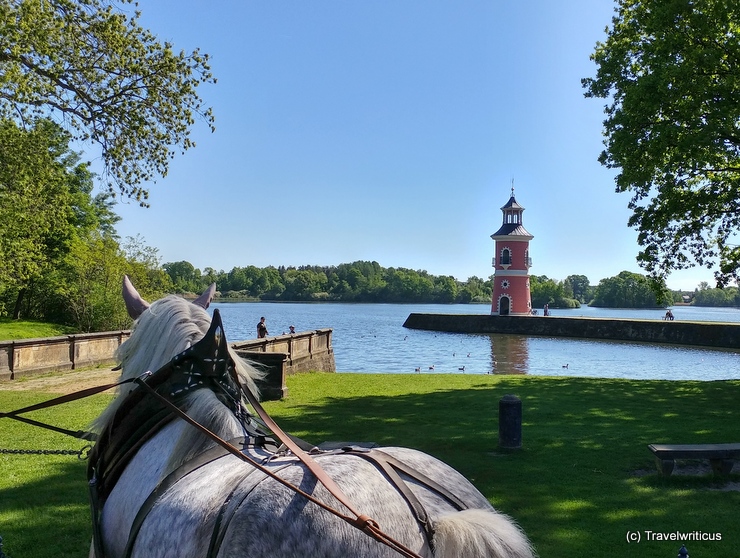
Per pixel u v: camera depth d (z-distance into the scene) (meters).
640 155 18.97
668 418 12.53
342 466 2.21
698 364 39.53
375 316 114.12
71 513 6.55
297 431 11.00
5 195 19.44
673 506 6.96
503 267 76.12
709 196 19.48
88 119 16.73
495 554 1.93
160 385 2.83
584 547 5.77
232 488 2.14
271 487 2.03
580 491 7.47
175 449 2.57
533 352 48.12
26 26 14.57
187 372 2.81
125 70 16.72
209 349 2.82
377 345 54.22
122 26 16.36
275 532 1.87
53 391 15.67
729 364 39.56
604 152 21.66
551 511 6.77
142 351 3.08
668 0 17.97
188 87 17.42
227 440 2.57
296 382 18.77
